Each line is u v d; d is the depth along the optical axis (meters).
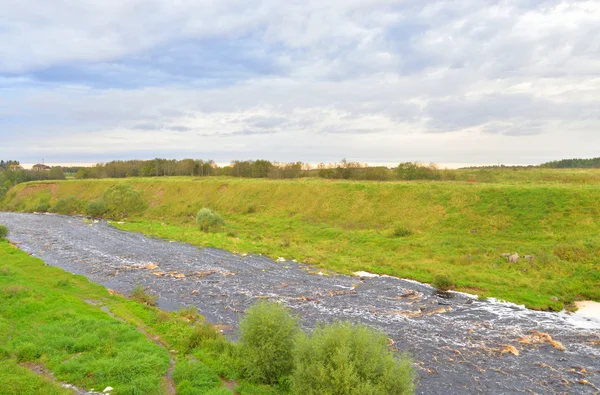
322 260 37.88
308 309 24.98
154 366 15.77
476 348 19.70
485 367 17.72
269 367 15.10
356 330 13.58
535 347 19.94
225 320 22.64
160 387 14.31
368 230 48.09
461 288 29.72
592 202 40.03
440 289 29.81
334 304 26.05
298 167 109.94
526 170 88.00
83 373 15.02
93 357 16.42
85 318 20.52
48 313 21.23
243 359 15.78
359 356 12.34
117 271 33.38
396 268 34.94
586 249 32.84
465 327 22.47
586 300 27.47
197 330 19.02
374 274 33.94
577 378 16.88
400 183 60.22
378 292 28.84
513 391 15.74
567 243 34.75
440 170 86.00
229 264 36.44
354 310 24.95
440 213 47.62
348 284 30.78
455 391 15.61
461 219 44.97
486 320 23.61
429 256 37.78
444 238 41.75
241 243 45.22
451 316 24.20
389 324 22.72
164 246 44.50
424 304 26.30
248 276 32.59
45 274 31.14
